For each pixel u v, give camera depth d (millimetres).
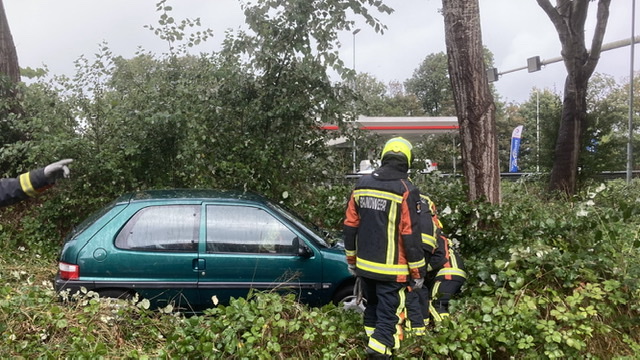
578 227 4820
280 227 5055
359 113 8156
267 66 7691
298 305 4016
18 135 8477
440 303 4094
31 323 3750
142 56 7867
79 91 7594
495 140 6215
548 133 14617
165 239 4875
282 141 7832
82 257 4719
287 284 4875
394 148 3654
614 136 13836
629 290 4090
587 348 3816
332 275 4938
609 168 13633
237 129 7797
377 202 3508
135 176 7621
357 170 10195
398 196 3479
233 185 7500
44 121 7312
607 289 3928
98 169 7332
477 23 6152
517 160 29859
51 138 7137
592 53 13227
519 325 3619
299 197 7930
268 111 7609
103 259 4727
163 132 7273
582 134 13656
